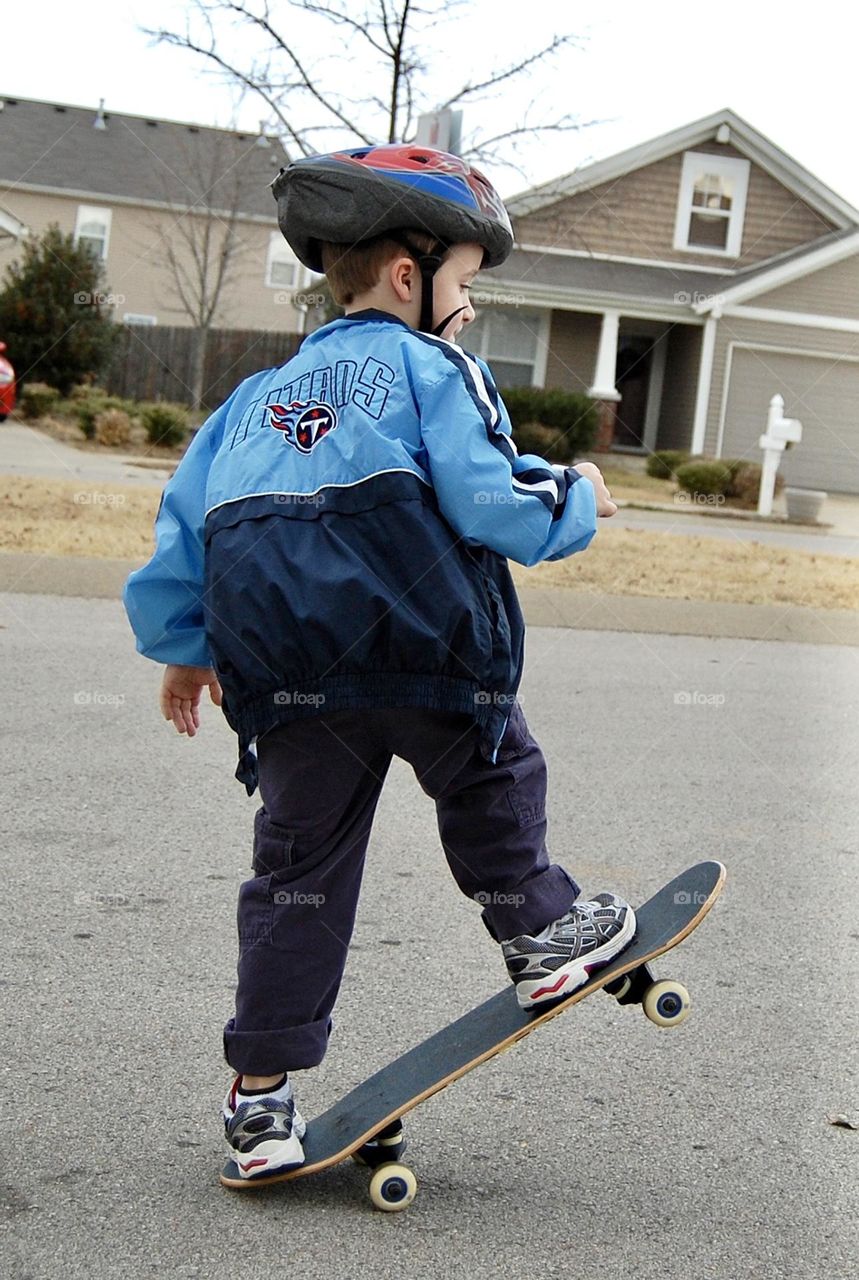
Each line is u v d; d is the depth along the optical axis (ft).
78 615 27.71
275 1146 7.57
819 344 87.81
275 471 7.23
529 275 83.05
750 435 88.22
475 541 7.14
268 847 7.63
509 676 7.37
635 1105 9.28
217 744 19.36
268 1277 6.84
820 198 89.30
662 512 61.72
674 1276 7.08
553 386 86.79
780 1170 8.39
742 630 34.09
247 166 109.91
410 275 7.73
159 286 112.06
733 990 11.61
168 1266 6.89
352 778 7.46
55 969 11.03
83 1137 8.32
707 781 19.15
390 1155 7.95
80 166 117.60
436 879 14.12
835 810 18.11
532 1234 7.45
